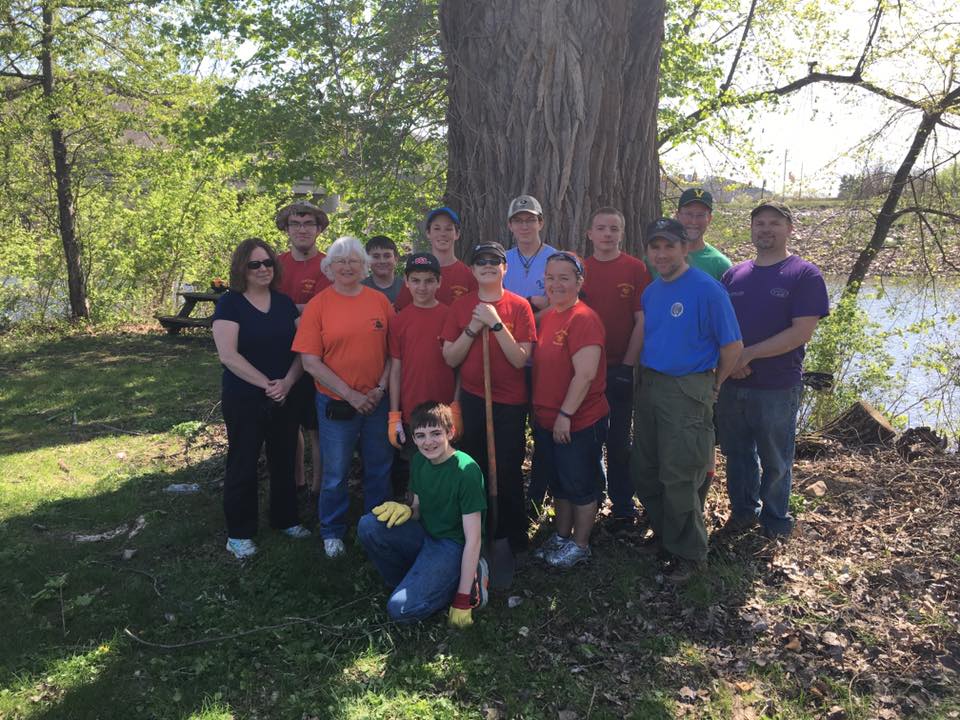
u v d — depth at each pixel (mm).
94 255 15117
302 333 3771
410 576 3330
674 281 3537
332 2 7820
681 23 10430
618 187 5133
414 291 3730
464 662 3062
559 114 4855
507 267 4176
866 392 7379
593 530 4180
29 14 12352
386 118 7891
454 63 5180
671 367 3520
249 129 8602
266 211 15461
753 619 3340
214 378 9406
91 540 4363
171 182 14711
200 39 8922
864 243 11742
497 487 3645
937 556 3832
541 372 3631
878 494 4609
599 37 4836
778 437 3875
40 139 14016
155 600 3600
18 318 14703
